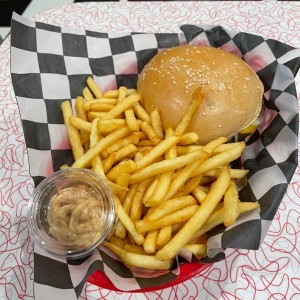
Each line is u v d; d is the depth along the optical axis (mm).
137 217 237
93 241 217
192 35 312
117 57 312
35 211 226
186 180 239
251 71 280
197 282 230
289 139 246
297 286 225
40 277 206
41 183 236
